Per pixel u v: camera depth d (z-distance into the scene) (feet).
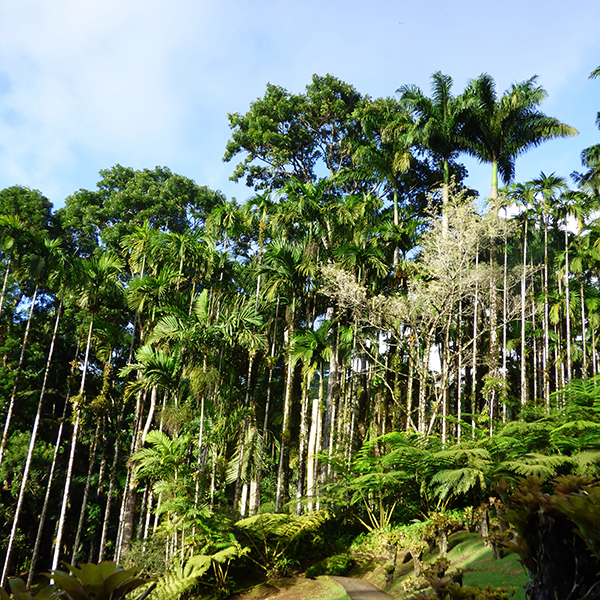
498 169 66.13
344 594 28.25
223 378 48.65
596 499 8.07
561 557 9.20
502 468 31.30
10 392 71.87
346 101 86.48
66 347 82.17
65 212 95.86
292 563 38.19
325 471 55.72
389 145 68.90
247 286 62.90
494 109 63.77
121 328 74.28
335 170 88.12
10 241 51.88
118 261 59.72
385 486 36.99
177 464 41.96
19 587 5.77
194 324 46.42
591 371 78.84
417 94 64.18
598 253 60.64
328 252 57.26
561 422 35.24
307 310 57.67
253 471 49.90
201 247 59.98
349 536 39.99
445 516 28.78
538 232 67.05
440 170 73.05
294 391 64.90
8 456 64.59
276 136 81.56
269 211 62.75
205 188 99.09
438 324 50.16
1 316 75.36
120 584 5.93
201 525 38.40
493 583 21.16
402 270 54.13
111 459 78.28
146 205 92.58
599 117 70.85
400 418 53.93
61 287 61.26
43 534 71.36
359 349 56.29
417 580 23.07
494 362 52.16
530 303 62.03
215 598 35.04
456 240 48.08
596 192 74.59
